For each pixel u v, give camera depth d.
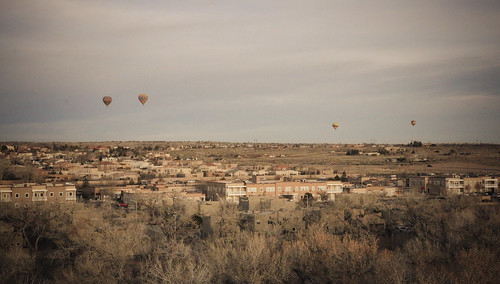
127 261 84.44
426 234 100.62
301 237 96.56
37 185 154.12
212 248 78.56
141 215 128.88
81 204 122.81
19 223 110.56
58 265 94.19
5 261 88.50
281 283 72.75
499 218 117.31
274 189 183.12
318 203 153.25
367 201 137.12
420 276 67.94
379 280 68.12
